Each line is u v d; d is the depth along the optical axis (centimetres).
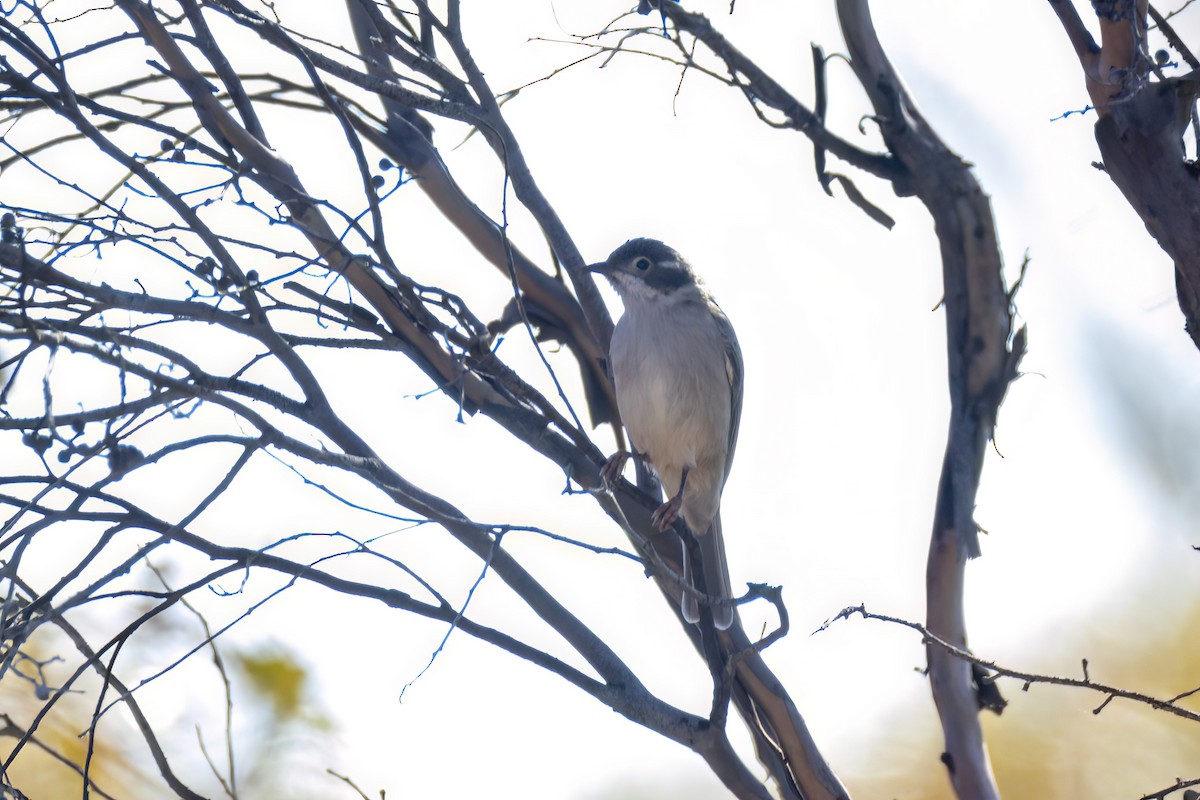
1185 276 879
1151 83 862
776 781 1058
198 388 796
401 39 1020
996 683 1090
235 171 882
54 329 780
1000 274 1081
